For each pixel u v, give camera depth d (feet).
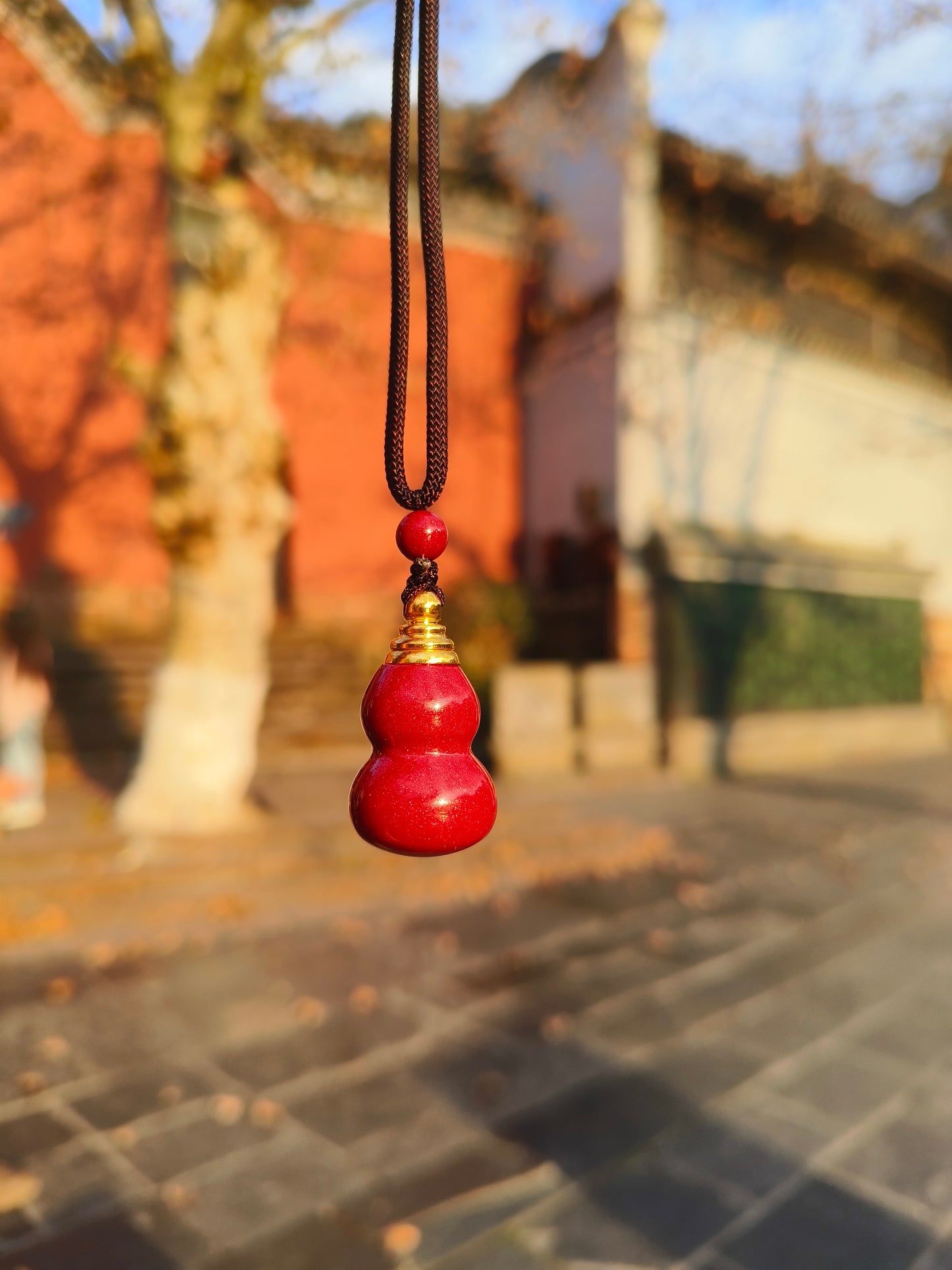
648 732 32.78
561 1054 10.48
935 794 29.30
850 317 43.06
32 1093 9.41
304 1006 11.80
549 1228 7.30
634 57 33.37
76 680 28.14
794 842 22.27
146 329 32.37
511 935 14.96
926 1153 8.44
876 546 43.14
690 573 33.71
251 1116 9.00
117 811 19.48
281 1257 6.89
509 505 39.50
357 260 34.45
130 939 14.08
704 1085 9.77
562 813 24.68
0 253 30.09
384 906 16.30
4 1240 7.07
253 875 17.34
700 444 36.11
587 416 36.14
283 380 34.88
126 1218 7.36
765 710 36.22
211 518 18.88
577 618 35.04
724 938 14.92
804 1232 7.25
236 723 19.63
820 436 40.73
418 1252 6.97
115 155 30.81
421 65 3.03
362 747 30.71
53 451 31.45
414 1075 9.94
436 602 3.61
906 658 43.01
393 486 3.36
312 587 35.68
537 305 40.14
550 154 38.32
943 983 12.87
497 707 29.86
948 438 46.60
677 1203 7.66
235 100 19.15
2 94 20.06
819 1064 10.28
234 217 18.93
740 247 38.11
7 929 14.03
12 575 30.91
